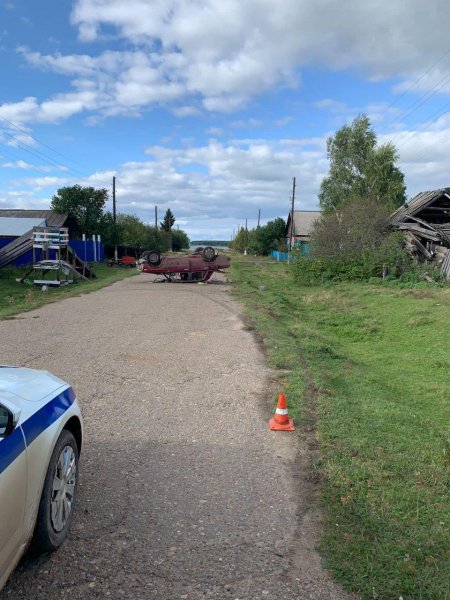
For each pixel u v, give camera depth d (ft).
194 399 21.53
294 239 201.87
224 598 9.43
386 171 157.89
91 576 9.97
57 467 10.67
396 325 45.16
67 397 11.92
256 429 18.17
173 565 10.37
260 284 84.84
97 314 45.42
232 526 11.85
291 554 10.77
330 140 168.14
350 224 87.45
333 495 13.15
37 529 9.86
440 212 98.12
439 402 24.25
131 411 19.74
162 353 30.07
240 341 34.55
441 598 9.25
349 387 25.03
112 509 12.48
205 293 67.05
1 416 9.41
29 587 9.59
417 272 78.79
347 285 77.92
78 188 160.66
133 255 176.04
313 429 18.25
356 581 9.75
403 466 15.16
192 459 15.52
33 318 42.27
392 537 11.18
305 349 32.73
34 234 77.15
